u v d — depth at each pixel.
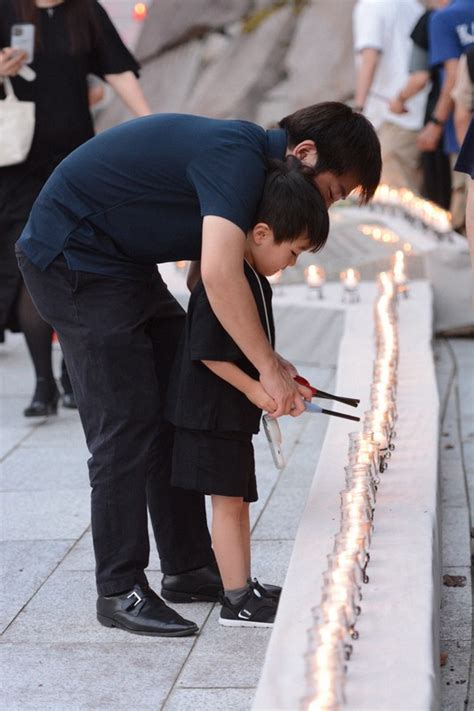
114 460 3.87
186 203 3.72
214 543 3.94
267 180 3.60
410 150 10.59
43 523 5.09
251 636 3.87
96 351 3.84
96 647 3.83
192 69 18.77
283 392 3.69
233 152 3.56
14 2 6.28
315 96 17.06
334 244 9.25
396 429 4.90
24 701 3.47
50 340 6.71
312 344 7.81
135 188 3.75
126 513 3.89
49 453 6.14
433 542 3.68
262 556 4.55
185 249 3.83
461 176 9.05
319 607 2.91
